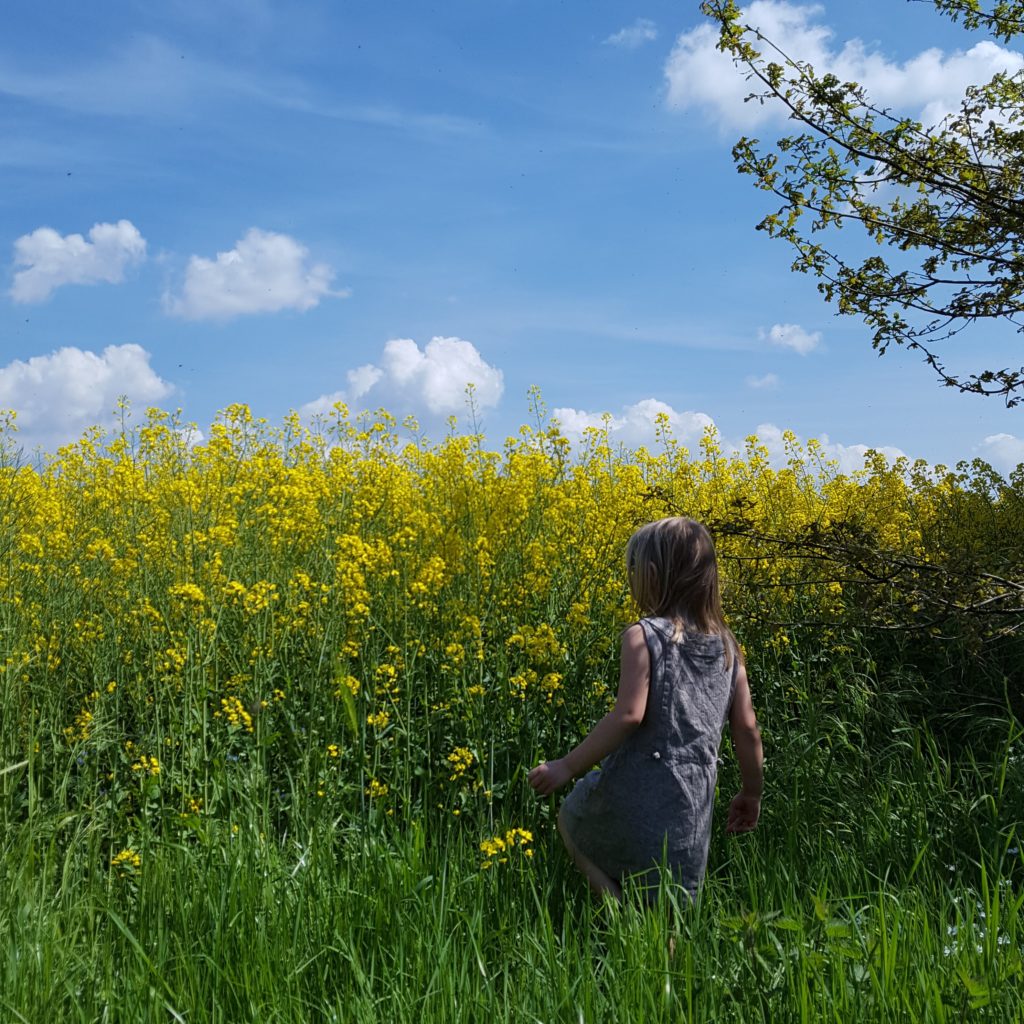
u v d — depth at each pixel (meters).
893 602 5.10
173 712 4.11
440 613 4.96
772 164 5.29
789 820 3.96
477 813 3.96
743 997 2.40
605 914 3.10
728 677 3.21
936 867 3.70
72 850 3.45
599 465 8.02
